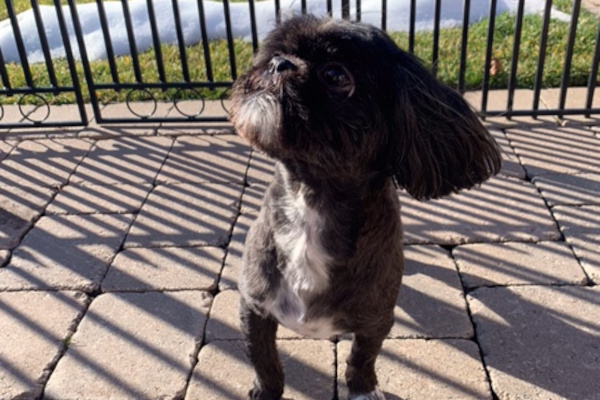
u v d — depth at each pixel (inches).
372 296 24.8
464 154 22.7
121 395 28.8
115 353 30.8
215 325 32.3
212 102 54.2
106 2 71.5
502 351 30.5
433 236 37.9
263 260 25.2
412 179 22.4
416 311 32.8
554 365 29.7
